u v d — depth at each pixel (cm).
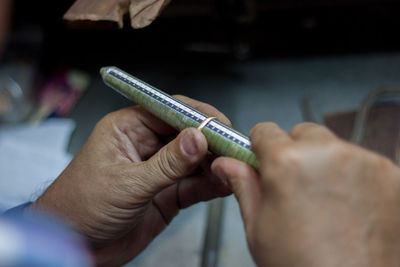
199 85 100
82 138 89
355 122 79
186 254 66
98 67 108
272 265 27
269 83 98
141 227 56
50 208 45
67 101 98
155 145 53
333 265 25
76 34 116
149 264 66
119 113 50
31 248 18
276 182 26
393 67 94
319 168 25
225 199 73
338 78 95
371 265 25
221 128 37
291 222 25
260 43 108
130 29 117
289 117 88
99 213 45
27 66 104
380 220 26
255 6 105
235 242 67
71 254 20
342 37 104
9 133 89
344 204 25
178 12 116
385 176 26
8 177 78
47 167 81
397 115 75
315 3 109
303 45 105
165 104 41
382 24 105
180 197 57
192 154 38
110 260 55
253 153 34
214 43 111
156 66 107
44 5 102
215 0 91
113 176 44
